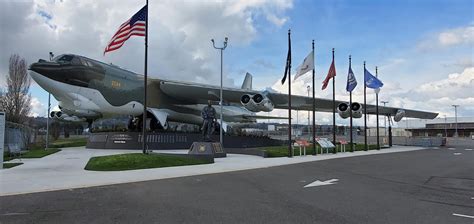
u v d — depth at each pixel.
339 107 32.81
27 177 12.80
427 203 8.30
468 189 10.42
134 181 11.98
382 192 9.84
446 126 98.19
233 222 6.51
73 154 24.23
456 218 6.86
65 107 25.38
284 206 7.92
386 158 23.14
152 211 7.40
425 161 20.73
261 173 14.44
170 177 13.10
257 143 37.62
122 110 27.44
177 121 35.09
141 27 18.59
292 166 17.48
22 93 45.06
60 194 9.45
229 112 39.09
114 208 7.69
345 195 9.35
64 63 22.98
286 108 37.38
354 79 30.97
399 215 7.08
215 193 9.62
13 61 44.84
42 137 52.88
